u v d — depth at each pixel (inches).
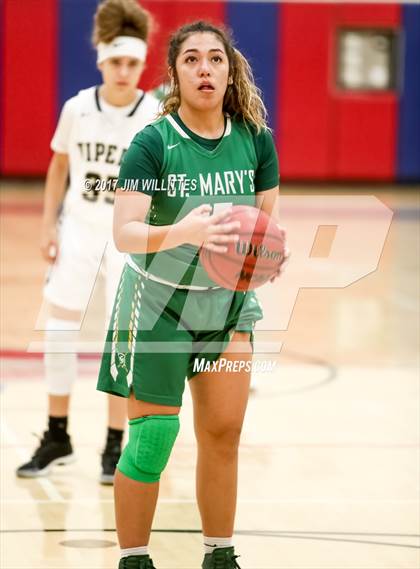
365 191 1673.2
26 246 1135.6
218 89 297.0
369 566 356.8
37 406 573.3
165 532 390.3
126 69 441.1
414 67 1694.1
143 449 302.0
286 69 1662.2
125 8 444.1
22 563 355.3
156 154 296.2
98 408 576.7
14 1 1567.4
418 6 1683.1
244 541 382.0
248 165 305.9
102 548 372.5
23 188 1608.0
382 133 1700.3
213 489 314.3
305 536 388.5
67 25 1579.7
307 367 678.5
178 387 303.6
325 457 493.4
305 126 1681.8
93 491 442.9
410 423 554.6
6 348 698.8
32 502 426.9
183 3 1605.6
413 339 766.5
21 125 1603.1
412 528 399.2
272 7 1643.7
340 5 1662.2
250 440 519.2
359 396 609.0
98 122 449.7
